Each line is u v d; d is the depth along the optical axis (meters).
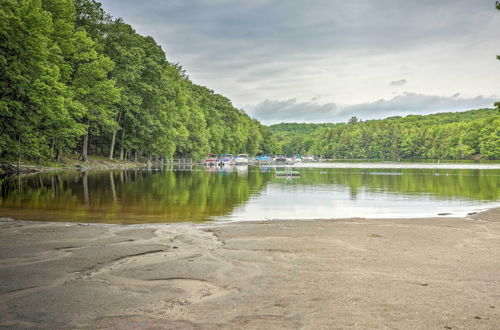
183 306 6.05
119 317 5.66
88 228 12.38
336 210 18.41
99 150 69.62
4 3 30.92
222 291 6.70
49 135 41.03
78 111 43.66
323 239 10.88
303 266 8.16
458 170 62.12
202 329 5.29
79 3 49.88
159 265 8.22
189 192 25.14
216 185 31.22
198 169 63.12
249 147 147.00
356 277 7.40
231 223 13.80
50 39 37.69
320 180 38.53
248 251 9.47
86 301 6.23
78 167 50.28
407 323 5.45
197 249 9.67
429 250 9.60
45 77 33.44
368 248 9.80
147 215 16.14
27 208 17.25
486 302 6.19
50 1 41.16
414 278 7.35
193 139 90.25
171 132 70.12
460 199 22.84
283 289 6.76
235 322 5.49
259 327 5.34
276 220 14.67
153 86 62.66
